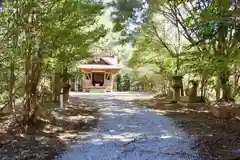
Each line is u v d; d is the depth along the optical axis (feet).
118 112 32.09
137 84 87.66
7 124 19.08
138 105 39.47
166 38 44.32
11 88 19.35
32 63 18.63
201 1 15.53
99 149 16.51
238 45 22.62
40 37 17.65
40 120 21.33
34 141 16.96
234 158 14.26
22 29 16.88
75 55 22.41
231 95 33.12
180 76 42.06
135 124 24.66
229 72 27.94
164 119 27.12
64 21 18.48
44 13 16.79
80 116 27.86
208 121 25.48
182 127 23.07
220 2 10.73
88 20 20.68
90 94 66.49
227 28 11.62
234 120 25.70
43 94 25.17
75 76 35.35
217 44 23.61
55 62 18.74
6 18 16.06
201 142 17.88
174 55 35.37
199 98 38.11
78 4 17.13
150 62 48.44
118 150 16.37
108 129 22.40
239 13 10.54
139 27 24.39
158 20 40.83
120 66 82.48
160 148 16.76
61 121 23.77
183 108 35.19
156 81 61.16
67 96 38.93
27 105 19.40
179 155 15.25
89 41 22.35
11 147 15.39
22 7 16.16
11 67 17.87
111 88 82.28
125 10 13.96
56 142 17.37
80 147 16.80
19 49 17.04
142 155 15.35
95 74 83.82
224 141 18.01
